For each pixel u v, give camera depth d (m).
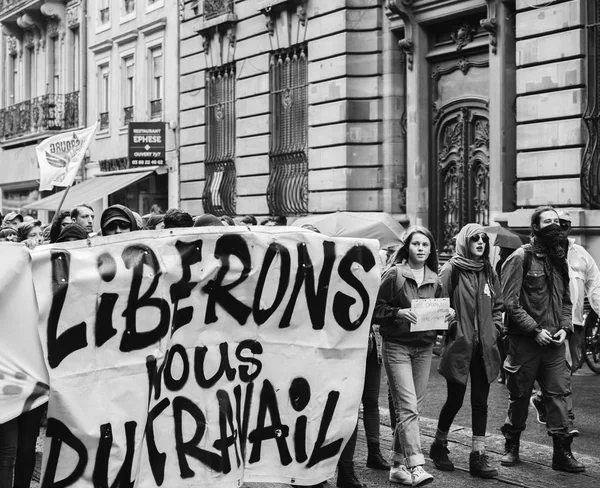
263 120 23.19
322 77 20.83
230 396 6.23
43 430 8.87
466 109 18.41
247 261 6.25
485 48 17.86
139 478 5.91
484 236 7.84
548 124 15.64
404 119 19.83
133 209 30.02
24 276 5.55
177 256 5.99
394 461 7.76
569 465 7.97
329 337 6.59
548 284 8.00
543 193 15.72
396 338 7.61
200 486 6.09
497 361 7.86
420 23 18.97
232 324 6.24
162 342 5.92
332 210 20.56
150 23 28.94
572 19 15.18
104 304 5.73
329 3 20.56
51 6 35.53
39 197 37.59
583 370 13.15
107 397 5.74
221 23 24.45
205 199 25.77
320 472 6.61
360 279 6.64
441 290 7.72
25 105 38.06
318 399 6.56
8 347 5.53
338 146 20.38
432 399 11.25
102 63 32.69
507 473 7.96
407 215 19.47
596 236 14.88
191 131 26.59
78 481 5.67
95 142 33.00
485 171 18.00
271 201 22.83
